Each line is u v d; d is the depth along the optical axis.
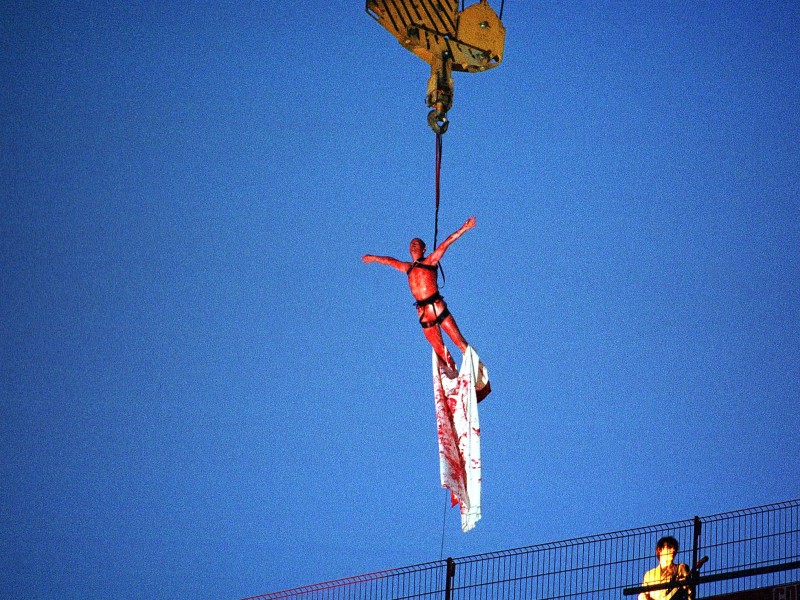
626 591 68.50
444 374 59.62
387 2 64.56
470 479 57.03
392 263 60.31
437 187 63.34
